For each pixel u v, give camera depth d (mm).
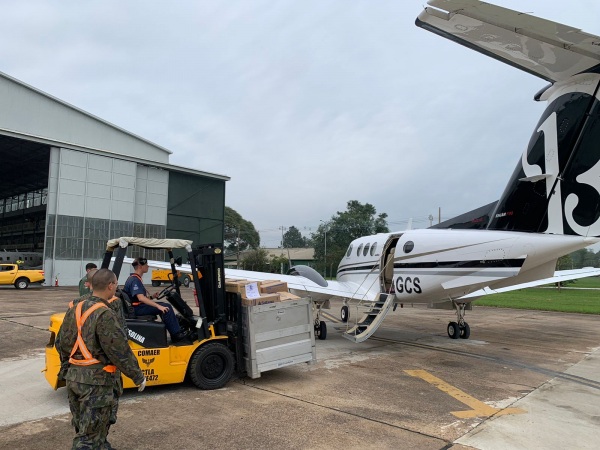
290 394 6012
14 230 51531
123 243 6047
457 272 9273
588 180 7617
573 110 7902
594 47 6195
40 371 7105
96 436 3332
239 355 6562
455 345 10234
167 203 36031
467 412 5344
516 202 8820
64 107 33062
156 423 4848
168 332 6633
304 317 6902
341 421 4953
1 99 29828
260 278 10281
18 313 14367
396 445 4293
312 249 79812
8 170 39656
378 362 8258
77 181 30469
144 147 37844
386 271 11625
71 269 29938
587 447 4312
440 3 4926
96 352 3348
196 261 7070
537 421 5047
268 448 4191
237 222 77000
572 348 9914
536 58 6840
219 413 5195
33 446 4203
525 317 16781
